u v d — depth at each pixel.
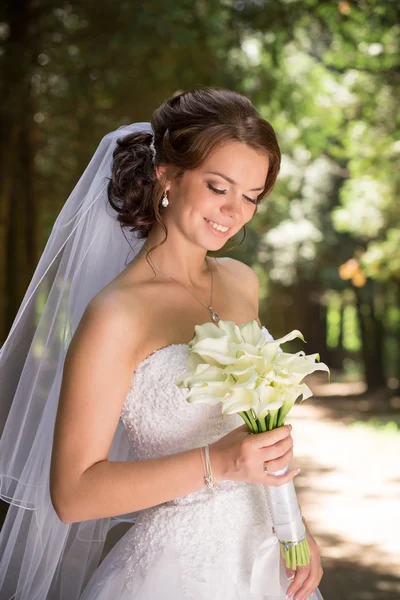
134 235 3.11
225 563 2.68
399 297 27.77
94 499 2.51
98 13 11.85
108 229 3.13
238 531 2.73
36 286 3.11
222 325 2.57
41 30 12.35
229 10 13.09
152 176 2.85
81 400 2.56
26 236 12.85
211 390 2.47
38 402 3.05
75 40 12.30
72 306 3.10
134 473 2.51
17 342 3.12
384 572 7.19
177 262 2.88
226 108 2.64
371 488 11.36
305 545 2.69
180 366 2.69
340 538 8.47
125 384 2.65
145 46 11.83
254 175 2.66
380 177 19.52
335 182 27.58
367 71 15.78
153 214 2.89
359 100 18.20
